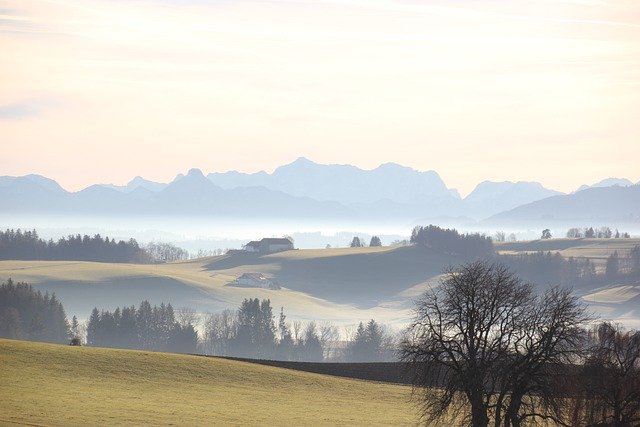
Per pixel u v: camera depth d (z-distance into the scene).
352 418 96.38
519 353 85.44
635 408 88.00
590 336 90.50
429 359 86.19
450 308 86.88
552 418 85.50
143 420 84.69
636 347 91.12
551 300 87.88
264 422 89.06
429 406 86.88
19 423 77.06
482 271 90.75
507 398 87.62
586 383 87.06
